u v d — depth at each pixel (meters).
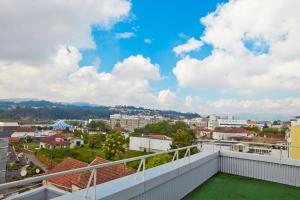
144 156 4.75
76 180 11.66
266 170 8.16
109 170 13.26
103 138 86.69
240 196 6.55
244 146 9.29
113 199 3.84
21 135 94.50
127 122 164.62
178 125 93.25
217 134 71.69
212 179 8.09
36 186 5.15
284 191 7.08
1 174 12.59
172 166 6.01
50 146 74.88
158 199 5.13
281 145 8.11
